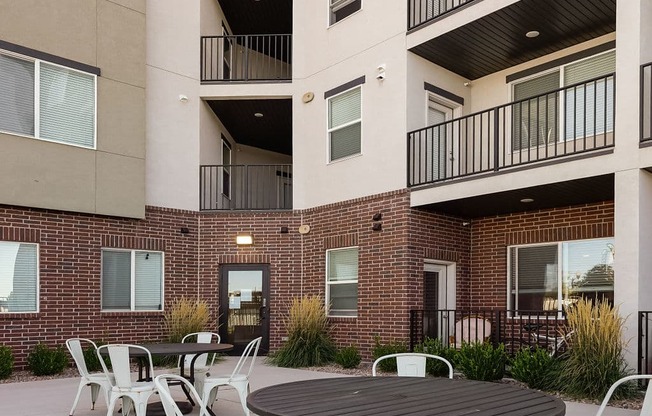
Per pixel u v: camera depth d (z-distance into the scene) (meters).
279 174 18.09
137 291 11.80
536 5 8.91
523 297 10.73
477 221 11.52
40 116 10.45
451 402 3.47
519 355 8.21
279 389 3.96
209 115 13.85
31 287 10.31
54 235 10.59
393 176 10.73
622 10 7.86
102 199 11.13
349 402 3.47
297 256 12.76
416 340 10.23
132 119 11.70
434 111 11.39
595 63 9.96
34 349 10.16
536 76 10.83
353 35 11.86
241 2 14.77
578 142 9.88
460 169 10.50
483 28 9.72
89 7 11.20
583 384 7.17
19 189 10.06
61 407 7.20
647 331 7.25
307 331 10.73
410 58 10.70
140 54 11.93
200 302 12.02
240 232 12.90
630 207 7.57
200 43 13.33
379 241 10.88
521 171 8.84
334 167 12.08
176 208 12.53
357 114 11.76
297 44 13.23
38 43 10.46
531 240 10.61
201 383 7.26
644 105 7.75
